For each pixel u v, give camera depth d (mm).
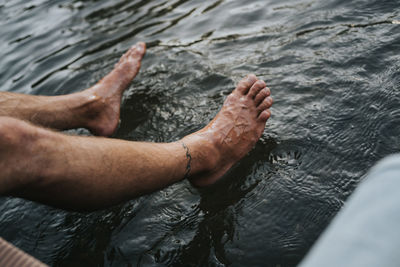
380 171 365
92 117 1908
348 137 1523
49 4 4535
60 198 1026
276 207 1318
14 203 1627
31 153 938
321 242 348
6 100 1542
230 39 2684
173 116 2008
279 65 2176
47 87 2580
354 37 2193
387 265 296
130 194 1187
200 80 2268
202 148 1499
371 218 330
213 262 1178
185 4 3594
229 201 1417
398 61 1860
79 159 1032
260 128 1711
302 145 1571
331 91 1820
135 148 1220
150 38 3021
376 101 1652
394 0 2451
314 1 2855
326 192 1318
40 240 1396
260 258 1148
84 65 2789
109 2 4137
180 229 1339
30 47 3398
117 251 1289
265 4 3102
